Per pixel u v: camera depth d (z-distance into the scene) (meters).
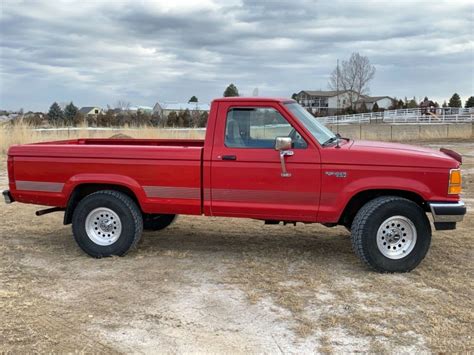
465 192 10.64
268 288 5.02
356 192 5.35
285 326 4.21
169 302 4.70
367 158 5.32
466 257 6.07
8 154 6.21
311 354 3.76
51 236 7.08
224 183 5.62
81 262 5.88
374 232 5.36
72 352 3.79
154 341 3.96
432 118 50.00
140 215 6.02
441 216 5.20
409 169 5.27
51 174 6.04
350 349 3.83
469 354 3.74
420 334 4.05
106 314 4.45
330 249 6.42
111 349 3.84
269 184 5.52
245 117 5.64
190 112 45.53
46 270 5.61
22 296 4.84
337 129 39.94
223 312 4.48
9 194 6.25
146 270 5.59
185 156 5.69
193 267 5.70
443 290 5.00
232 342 3.94
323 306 4.60
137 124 27.80
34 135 18.95
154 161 5.77
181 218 8.10
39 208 8.92
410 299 4.75
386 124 48.00
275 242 6.75
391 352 3.78
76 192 6.12
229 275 5.42
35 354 3.75
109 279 5.32
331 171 5.38
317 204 5.47
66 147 6.00
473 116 48.53
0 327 4.17
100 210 5.97
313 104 103.50
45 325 4.22
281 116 5.55
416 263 5.44
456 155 5.65
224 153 5.59
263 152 5.52
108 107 51.06
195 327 4.20
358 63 90.31
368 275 5.41
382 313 4.43
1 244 6.65
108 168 5.89
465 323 4.25
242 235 7.11
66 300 4.75
